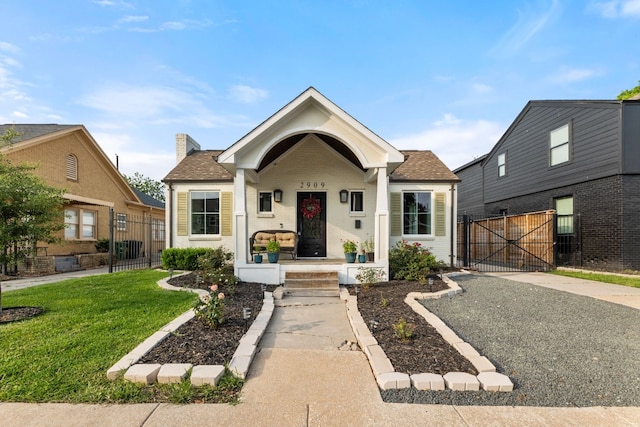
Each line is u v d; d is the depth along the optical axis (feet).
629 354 13.39
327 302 23.04
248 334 14.84
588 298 23.02
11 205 16.70
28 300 20.20
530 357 13.04
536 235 41.04
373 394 10.39
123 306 18.93
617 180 34.63
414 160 44.57
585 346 14.20
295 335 16.07
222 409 9.52
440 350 13.24
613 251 34.99
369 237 37.04
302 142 37.22
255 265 28.07
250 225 36.99
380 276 28.19
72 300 20.20
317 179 37.27
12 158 39.29
